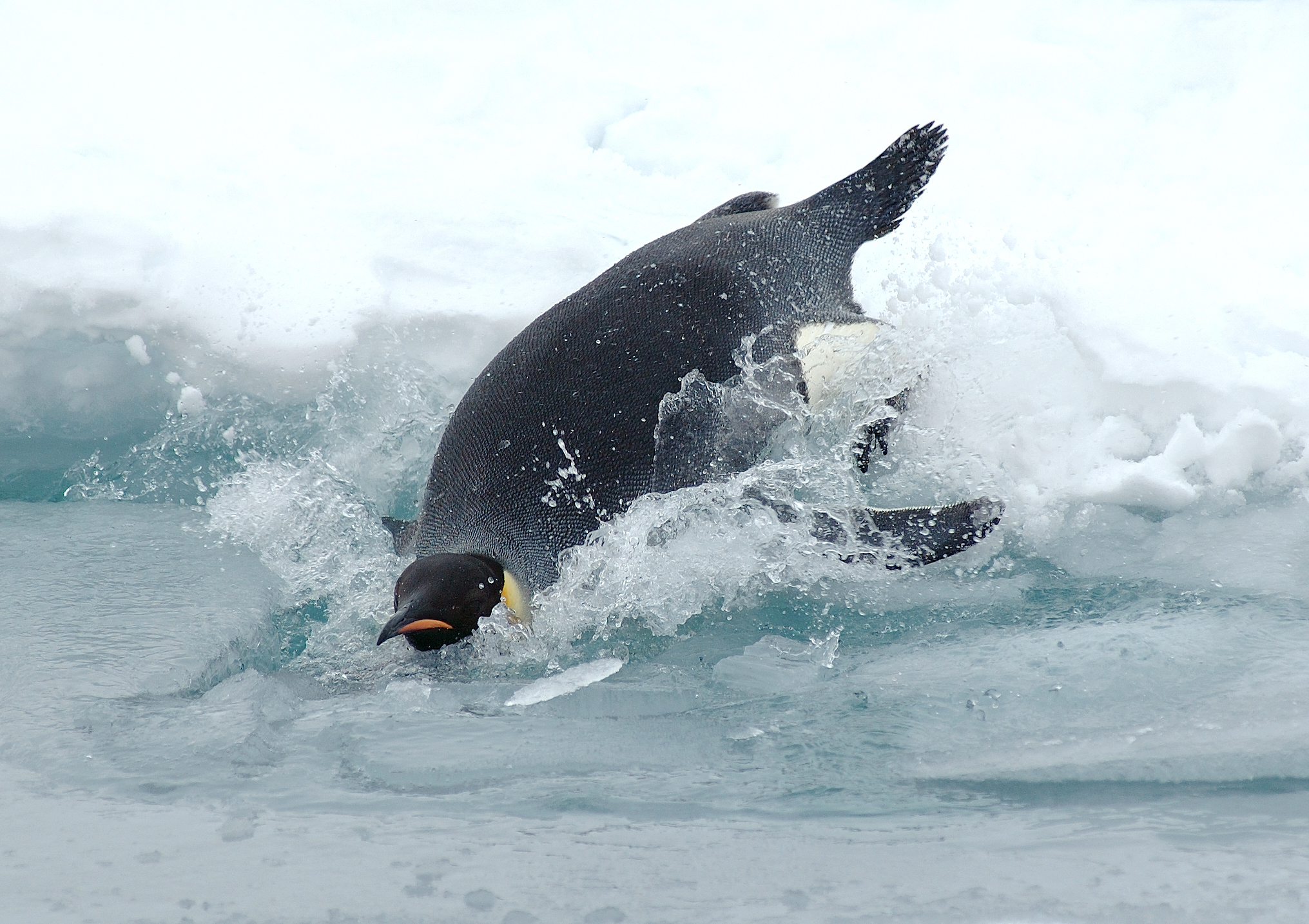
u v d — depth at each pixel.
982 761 9.87
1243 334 16.55
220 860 8.37
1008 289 17.66
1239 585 13.19
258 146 24.31
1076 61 25.83
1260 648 11.57
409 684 12.16
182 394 19.23
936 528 14.00
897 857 8.30
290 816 9.14
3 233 19.64
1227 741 9.87
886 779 9.65
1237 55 25.03
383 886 7.97
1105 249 18.91
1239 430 15.21
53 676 12.03
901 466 16.31
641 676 12.24
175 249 20.44
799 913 7.55
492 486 14.67
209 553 15.88
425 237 21.33
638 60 29.20
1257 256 18.58
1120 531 14.93
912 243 20.09
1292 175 21.31
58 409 19.81
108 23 29.09
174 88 26.64
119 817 9.12
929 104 25.94
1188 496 14.99
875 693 11.36
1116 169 22.77
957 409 16.59
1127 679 11.17
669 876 8.05
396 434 18.59
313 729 11.02
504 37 29.67
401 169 24.00
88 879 8.11
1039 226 20.38
